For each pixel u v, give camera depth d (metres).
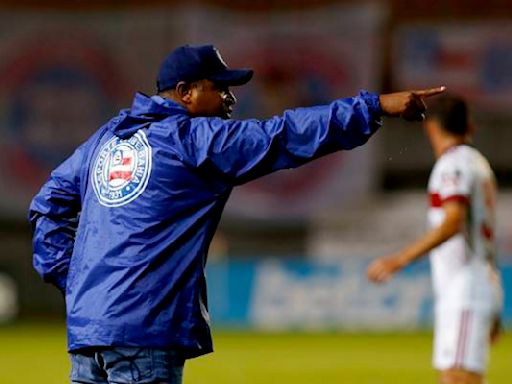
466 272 26.81
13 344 70.50
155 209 17.02
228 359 61.28
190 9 92.19
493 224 27.38
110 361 17.00
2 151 93.19
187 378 52.56
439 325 27.17
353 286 84.19
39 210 18.83
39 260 18.97
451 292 26.91
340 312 84.12
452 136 27.38
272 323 84.81
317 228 94.88
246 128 16.80
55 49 93.38
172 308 16.95
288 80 91.44
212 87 17.80
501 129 97.81
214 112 17.89
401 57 96.19
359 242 94.38
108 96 93.44
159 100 17.59
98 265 17.14
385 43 98.06
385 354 63.66
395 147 100.62
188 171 17.02
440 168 26.77
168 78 17.77
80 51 93.38
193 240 17.16
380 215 94.81
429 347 67.88
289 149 16.67
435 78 96.25
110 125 18.34
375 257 84.56
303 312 84.62
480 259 26.97
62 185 18.62
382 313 83.75
